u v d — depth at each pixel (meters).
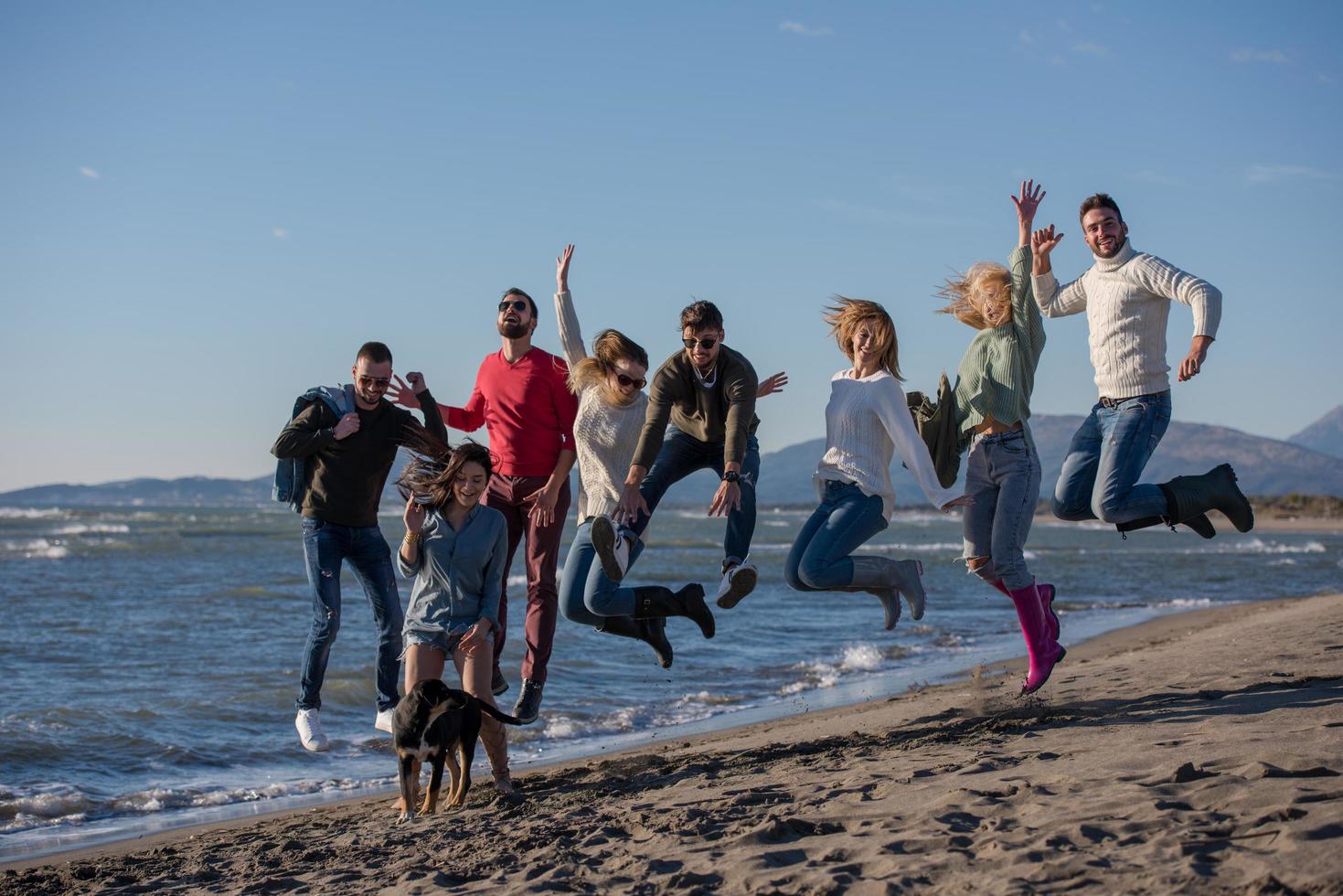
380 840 5.07
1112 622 17.70
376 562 7.00
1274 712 5.27
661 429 6.02
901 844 3.64
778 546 53.38
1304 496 149.38
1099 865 3.14
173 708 10.26
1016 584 6.46
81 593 22.81
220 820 6.85
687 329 5.98
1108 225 5.91
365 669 12.57
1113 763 4.43
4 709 10.08
